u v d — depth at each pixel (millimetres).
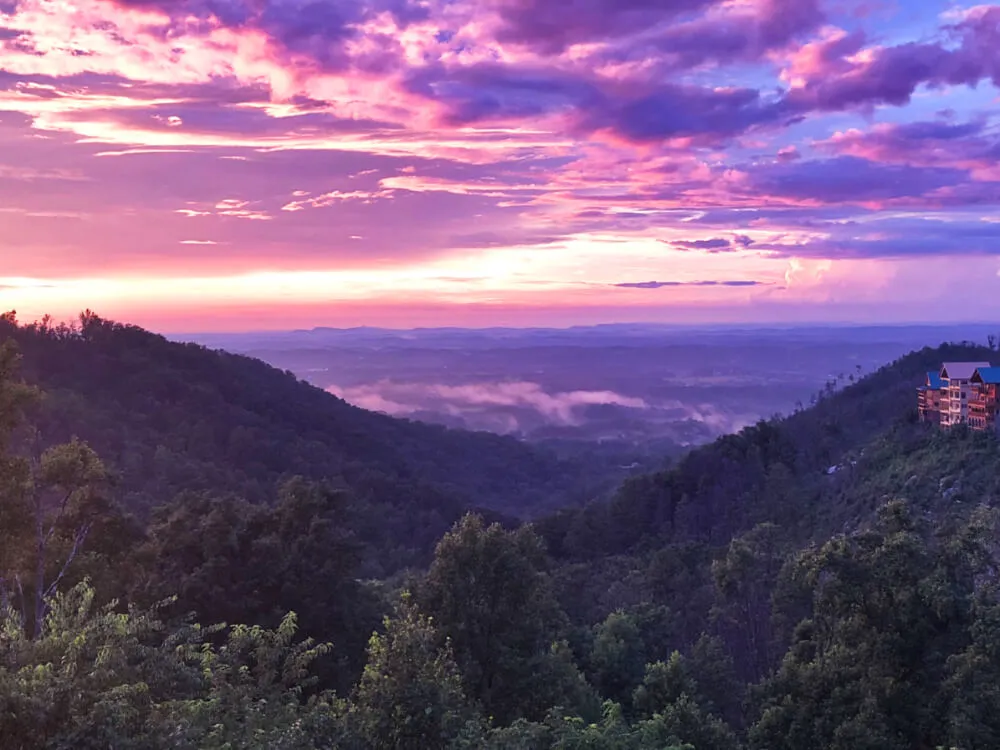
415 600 26594
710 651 40062
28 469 22719
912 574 26875
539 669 26156
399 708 15609
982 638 24062
